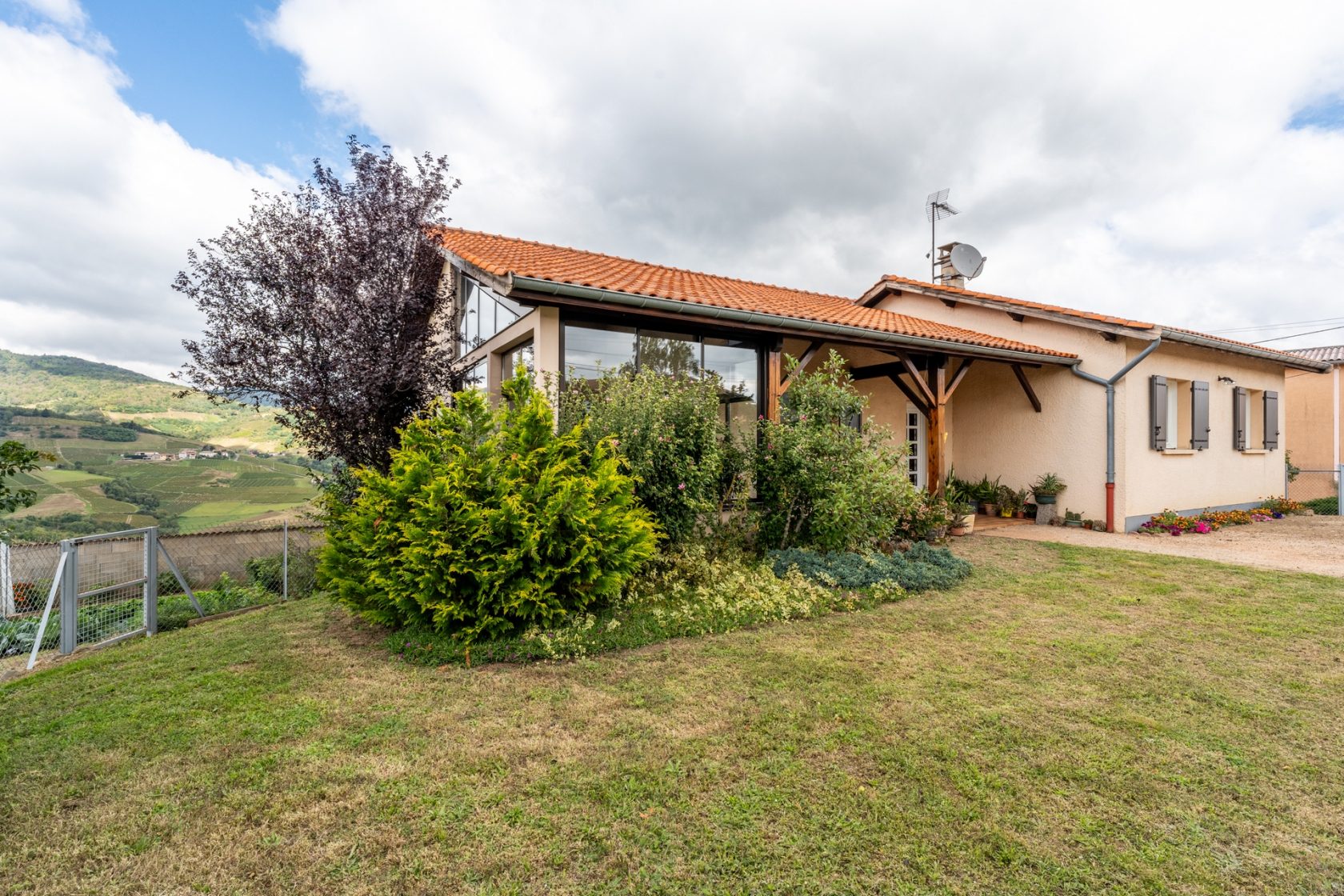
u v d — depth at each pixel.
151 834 2.49
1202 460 11.59
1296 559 7.78
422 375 8.38
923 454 12.78
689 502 6.28
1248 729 3.26
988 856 2.29
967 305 12.40
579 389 6.68
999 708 3.52
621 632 4.85
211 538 9.87
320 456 8.37
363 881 2.21
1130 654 4.38
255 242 7.95
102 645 5.69
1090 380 10.46
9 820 2.60
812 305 10.88
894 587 6.11
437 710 3.62
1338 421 16.03
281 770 2.96
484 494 4.97
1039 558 7.89
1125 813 2.54
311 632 5.46
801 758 3.00
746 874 2.21
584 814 2.57
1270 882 2.16
